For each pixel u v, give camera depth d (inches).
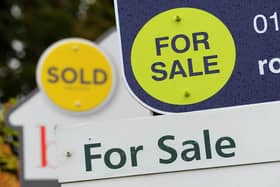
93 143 136.4
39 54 778.8
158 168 134.7
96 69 298.4
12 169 354.0
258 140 134.3
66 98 297.1
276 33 142.6
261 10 143.6
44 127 299.4
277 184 132.9
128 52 143.5
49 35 779.4
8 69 764.6
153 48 143.3
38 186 295.9
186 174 134.4
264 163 133.7
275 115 134.7
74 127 137.0
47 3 802.2
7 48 784.9
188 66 142.2
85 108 296.7
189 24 143.6
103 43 301.7
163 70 142.3
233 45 142.6
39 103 300.7
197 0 144.2
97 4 805.2
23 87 756.0
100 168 135.6
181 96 141.3
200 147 134.7
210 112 135.5
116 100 295.7
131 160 135.3
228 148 134.4
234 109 135.5
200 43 142.9
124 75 142.7
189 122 135.5
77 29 789.9
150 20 144.1
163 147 135.2
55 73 299.6
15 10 794.2
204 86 141.6
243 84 141.3
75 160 136.4
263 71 141.4
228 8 143.7
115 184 135.5
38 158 298.0
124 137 136.1
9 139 357.4
